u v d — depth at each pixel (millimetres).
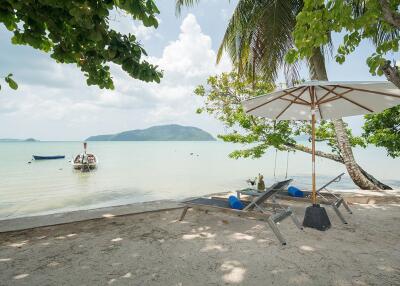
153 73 3541
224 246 3922
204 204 4832
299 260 3379
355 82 4027
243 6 8539
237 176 24438
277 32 7988
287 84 10102
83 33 3207
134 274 3068
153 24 2951
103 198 14922
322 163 41406
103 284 2850
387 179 21125
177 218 5621
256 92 11203
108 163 43094
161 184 19625
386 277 2914
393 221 5227
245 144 11422
